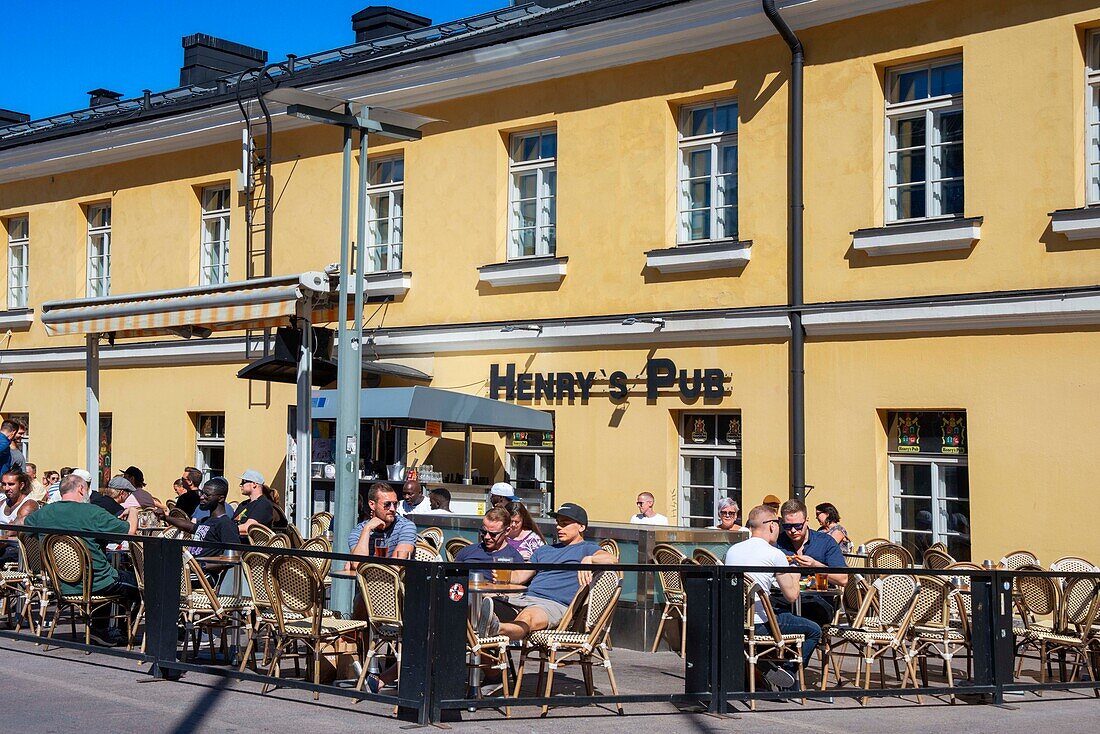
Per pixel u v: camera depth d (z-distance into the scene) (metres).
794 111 16.77
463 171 20.27
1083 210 14.52
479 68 19.70
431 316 20.56
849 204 16.41
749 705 9.98
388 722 8.92
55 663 11.02
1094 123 14.91
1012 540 15.03
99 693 9.70
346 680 10.20
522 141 19.95
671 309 17.91
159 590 10.55
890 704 10.37
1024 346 15.06
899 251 15.98
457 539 13.83
